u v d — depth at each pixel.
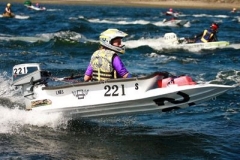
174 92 25.48
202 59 61.22
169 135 26.58
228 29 110.19
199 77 47.25
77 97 26.97
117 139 25.69
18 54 59.06
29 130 26.45
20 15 140.62
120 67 26.42
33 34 83.62
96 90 26.61
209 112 32.16
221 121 29.83
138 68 52.53
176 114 31.52
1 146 23.56
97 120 29.11
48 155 22.59
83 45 68.25
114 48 26.64
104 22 123.12
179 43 72.44
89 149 23.84
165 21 120.88
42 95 27.78
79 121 28.31
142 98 25.72
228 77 47.06
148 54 64.94
